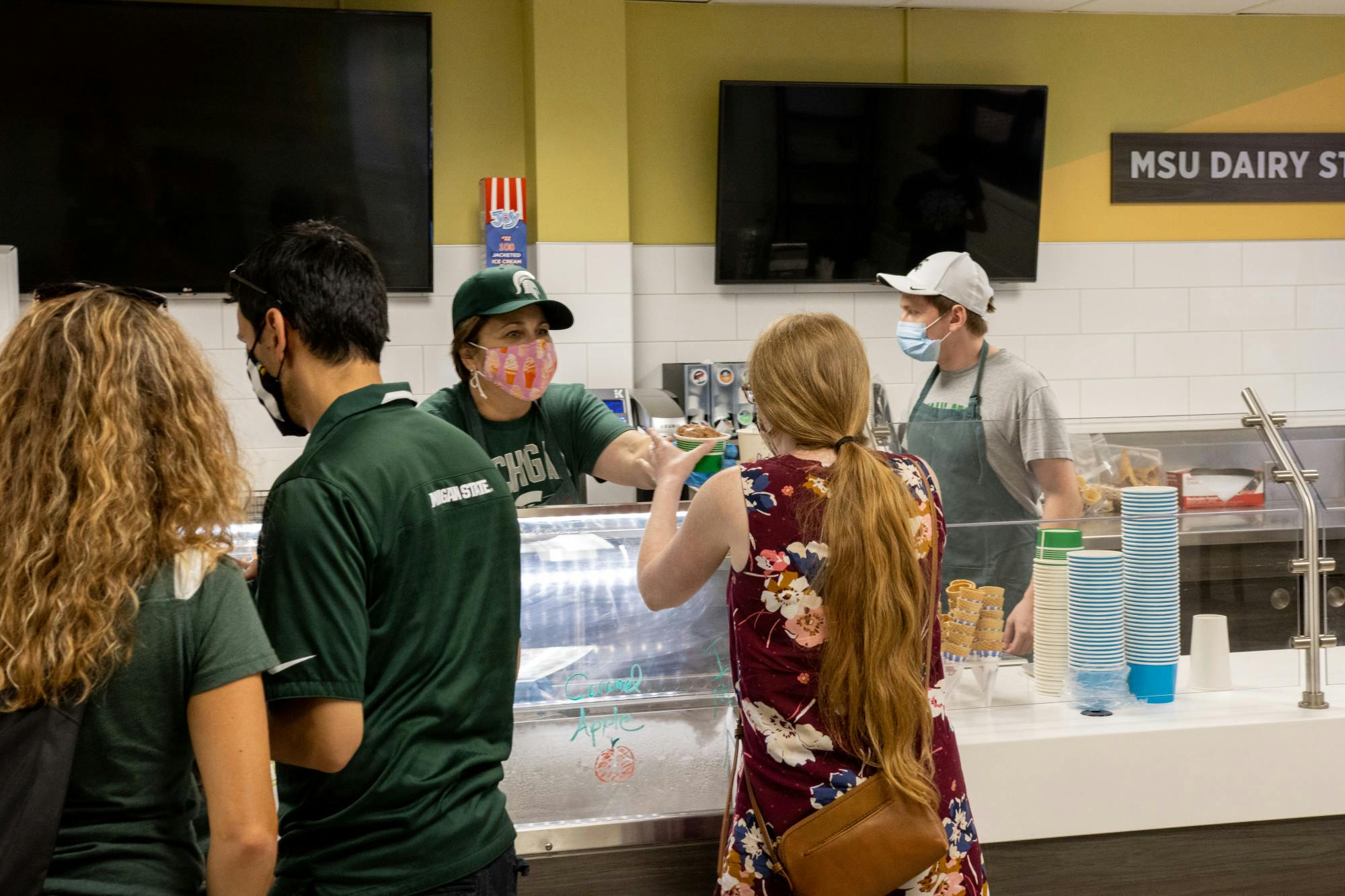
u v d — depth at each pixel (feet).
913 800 4.63
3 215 12.98
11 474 3.30
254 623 3.52
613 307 14.74
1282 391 16.80
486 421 7.77
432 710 4.22
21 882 3.12
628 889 6.43
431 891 4.13
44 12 12.75
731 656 5.14
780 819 4.76
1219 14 16.35
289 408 4.48
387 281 14.12
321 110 13.66
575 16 14.40
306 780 4.19
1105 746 6.91
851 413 5.08
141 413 3.43
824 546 4.79
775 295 15.76
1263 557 7.63
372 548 4.06
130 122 13.15
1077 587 7.33
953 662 7.38
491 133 14.85
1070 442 8.49
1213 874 7.06
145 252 13.39
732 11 15.42
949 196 15.46
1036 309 16.31
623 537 6.80
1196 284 16.60
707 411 14.07
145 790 3.36
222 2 13.94
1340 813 7.17
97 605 3.22
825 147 15.15
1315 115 16.65
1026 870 6.89
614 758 6.55
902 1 15.40
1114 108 16.28
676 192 15.48
